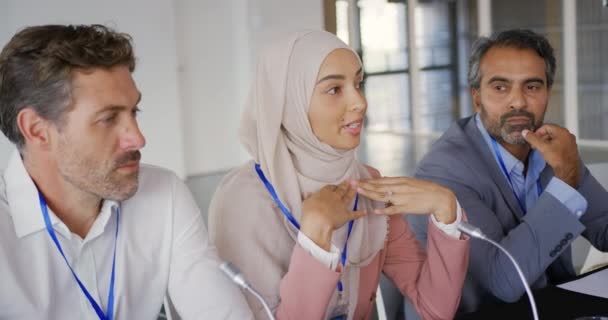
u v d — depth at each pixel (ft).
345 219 4.85
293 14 25.61
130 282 4.80
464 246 5.36
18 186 4.37
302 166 5.57
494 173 6.70
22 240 4.36
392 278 6.10
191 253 5.02
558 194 5.87
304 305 4.72
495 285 5.95
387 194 5.25
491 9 26.48
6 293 4.27
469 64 7.07
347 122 5.38
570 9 24.09
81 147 4.24
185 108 23.91
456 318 4.89
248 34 24.70
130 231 4.82
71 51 4.12
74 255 4.52
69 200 4.48
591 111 24.22
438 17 28.66
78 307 4.58
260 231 5.32
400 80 30.37
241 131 5.69
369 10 30.04
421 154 25.70
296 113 5.45
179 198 5.12
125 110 4.33
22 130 4.25
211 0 24.20
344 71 5.32
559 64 24.59
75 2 20.68
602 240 7.00
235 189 5.47
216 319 4.83
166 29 22.53
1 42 19.86
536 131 6.37
